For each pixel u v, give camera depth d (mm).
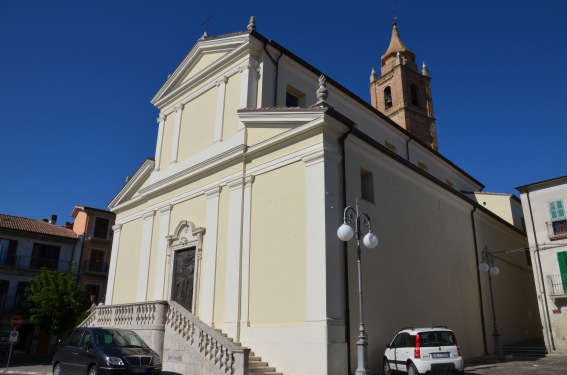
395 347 12500
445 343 11734
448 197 19984
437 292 17125
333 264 12375
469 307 19219
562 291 20172
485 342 19578
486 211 22594
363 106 21266
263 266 13773
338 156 13648
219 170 16641
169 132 20531
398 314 14578
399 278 15148
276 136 14539
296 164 13875
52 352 33094
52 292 27531
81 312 28016
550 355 19141
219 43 18594
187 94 19984
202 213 16906
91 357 11391
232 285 14438
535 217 21828
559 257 20672
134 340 12391
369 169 15117
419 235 17000
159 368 11391
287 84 17719
